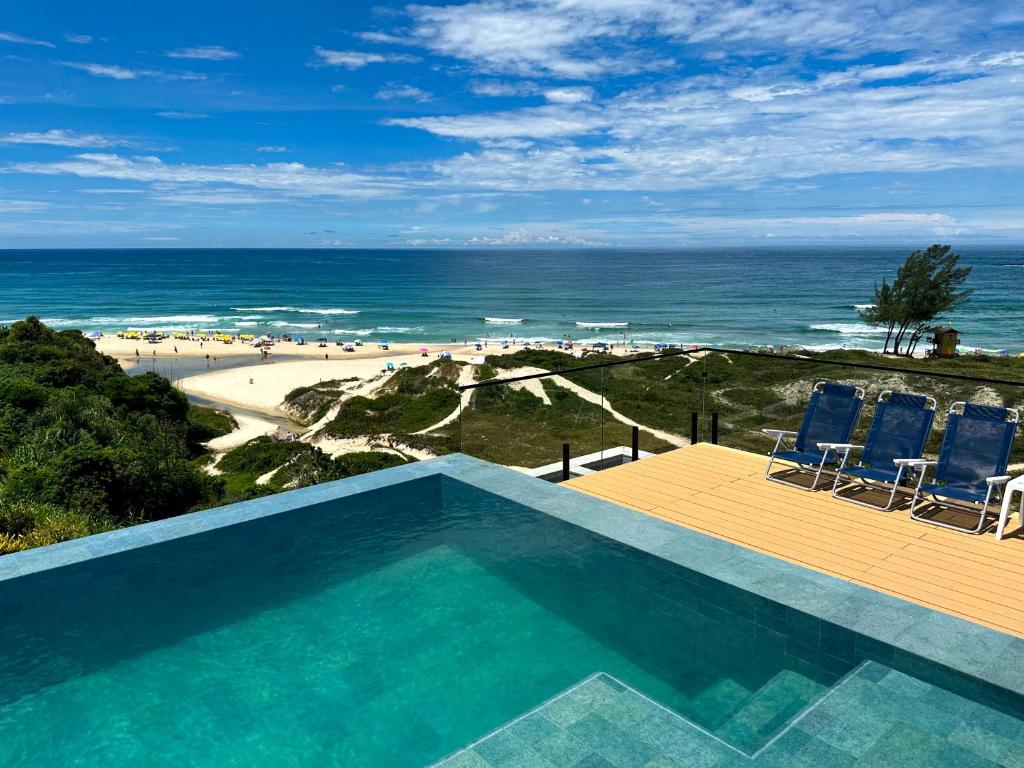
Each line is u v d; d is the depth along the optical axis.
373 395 26.50
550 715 2.05
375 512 4.41
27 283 105.19
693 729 1.98
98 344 51.59
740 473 5.13
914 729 1.96
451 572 3.66
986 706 2.10
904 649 2.43
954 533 3.86
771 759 1.82
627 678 2.68
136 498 12.39
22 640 3.05
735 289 90.81
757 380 5.49
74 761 2.32
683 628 3.04
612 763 1.81
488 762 1.83
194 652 2.97
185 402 28.08
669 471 5.21
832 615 2.70
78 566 3.51
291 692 2.69
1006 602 3.02
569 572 3.59
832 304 73.25
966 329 51.25
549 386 5.59
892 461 4.42
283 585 3.54
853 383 4.88
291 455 22.25
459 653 2.93
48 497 10.88
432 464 5.14
